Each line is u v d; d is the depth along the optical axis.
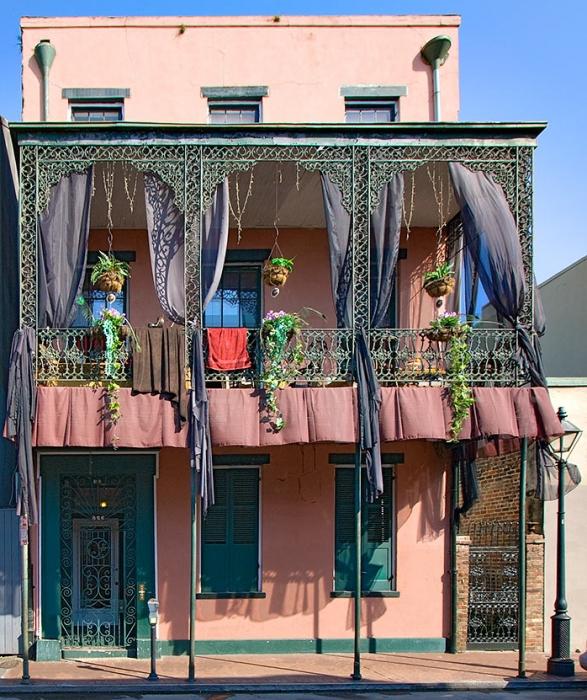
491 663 13.62
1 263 14.77
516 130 12.89
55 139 12.64
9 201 14.98
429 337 12.85
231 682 12.38
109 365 12.31
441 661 13.77
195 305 12.61
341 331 12.71
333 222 12.84
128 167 13.15
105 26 14.97
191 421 12.25
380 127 12.77
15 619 14.05
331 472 14.86
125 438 12.19
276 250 15.66
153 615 12.55
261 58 15.08
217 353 12.80
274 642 14.40
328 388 12.45
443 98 15.16
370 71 15.15
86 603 14.34
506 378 12.69
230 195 14.30
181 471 14.57
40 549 14.17
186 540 14.49
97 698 11.80
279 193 14.23
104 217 15.09
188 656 14.12
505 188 12.94
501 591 14.60
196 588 14.38
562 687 12.39
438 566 14.71
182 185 12.71
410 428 12.37
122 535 14.50
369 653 14.41
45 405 12.20
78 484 14.48
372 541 14.83
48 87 14.74
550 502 14.73
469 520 14.99
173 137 12.72
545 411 12.43
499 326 15.17
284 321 12.64
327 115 15.05
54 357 12.46
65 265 12.62
